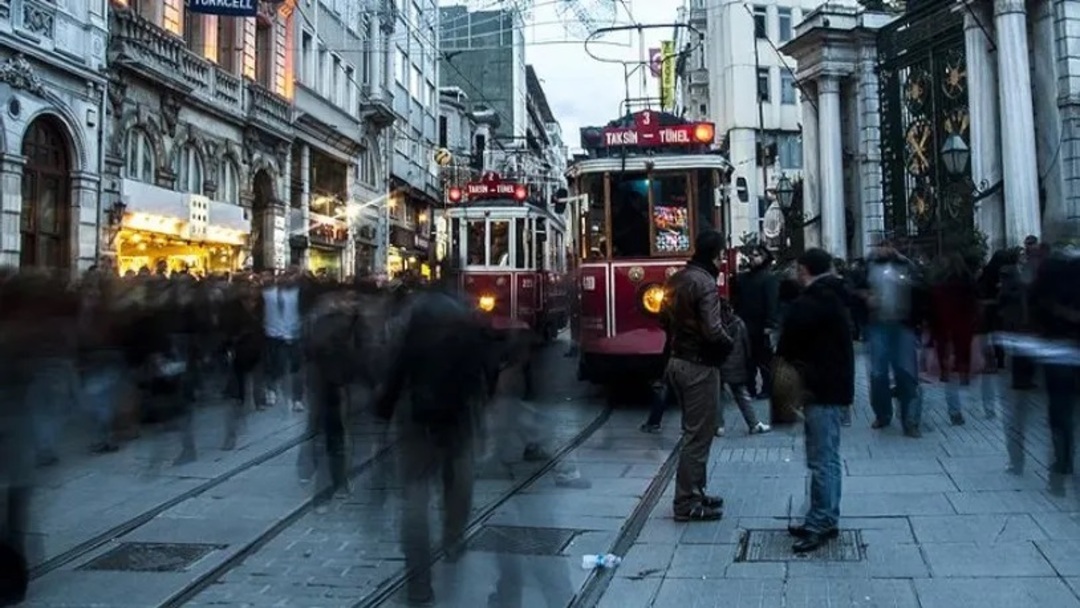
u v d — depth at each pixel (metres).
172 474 9.41
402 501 5.75
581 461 9.71
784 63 40.66
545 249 22.73
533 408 8.45
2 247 16.91
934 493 7.75
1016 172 20.22
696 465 7.27
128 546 6.88
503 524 7.11
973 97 21.41
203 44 25.67
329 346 8.68
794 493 8.07
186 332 11.77
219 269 24.27
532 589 5.70
